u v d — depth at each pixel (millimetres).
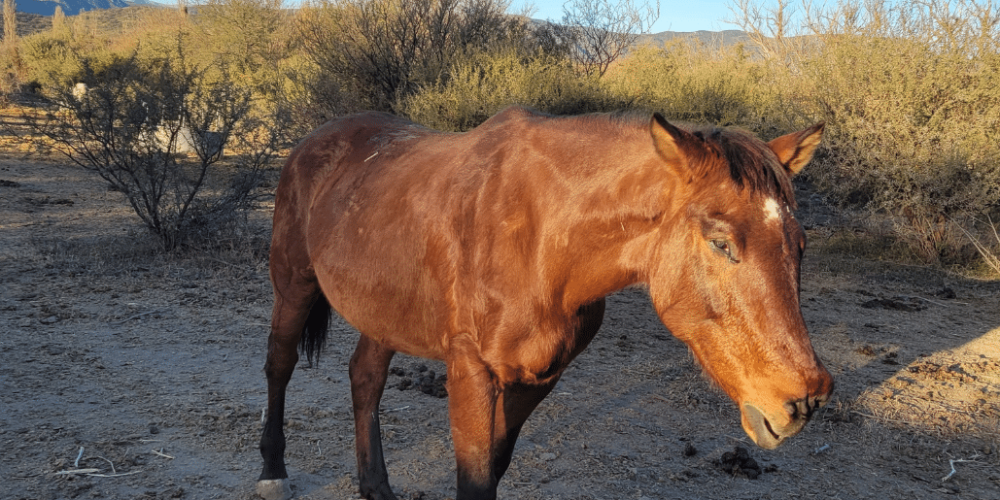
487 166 2621
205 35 26406
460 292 2566
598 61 18281
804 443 4316
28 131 8734
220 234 8664
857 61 10062
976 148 9094
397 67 14125
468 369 2523
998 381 5520
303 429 4145
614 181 2365
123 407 4277
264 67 22594
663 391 5020
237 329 5844
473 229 2539
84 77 7992
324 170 3498
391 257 2828
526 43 14930
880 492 3766
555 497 3500
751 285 2010
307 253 3467
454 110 11594
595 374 5297
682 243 2170
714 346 2131
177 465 3619
